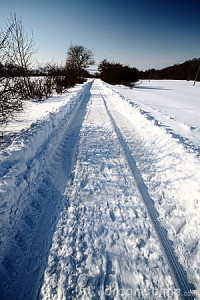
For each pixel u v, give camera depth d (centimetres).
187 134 627
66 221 263
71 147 503
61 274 197
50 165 395
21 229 244
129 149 507
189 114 1068
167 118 866
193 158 386
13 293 180
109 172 390
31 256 215
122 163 427
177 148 448
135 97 1758
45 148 421
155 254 221
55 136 515
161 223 267
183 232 252
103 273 199
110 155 465
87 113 891
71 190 329
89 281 191
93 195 318
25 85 1080
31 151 367
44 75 1427
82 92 1653
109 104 1191
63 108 767
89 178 366
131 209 290
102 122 746
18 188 272
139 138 593
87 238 238
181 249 229
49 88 1312
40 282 190
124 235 244
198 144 530
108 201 305
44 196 310
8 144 401
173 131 635
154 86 3869
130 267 206
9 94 435
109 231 249
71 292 181
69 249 223
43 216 271
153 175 386
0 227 217
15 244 224
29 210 274
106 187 341
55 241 233
